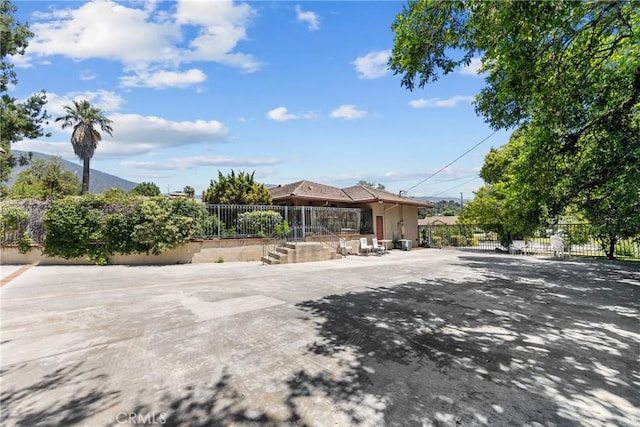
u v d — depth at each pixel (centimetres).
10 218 1231
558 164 834
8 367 356
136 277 983
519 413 264
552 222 1028
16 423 251
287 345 423
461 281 925
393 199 2173
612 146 784
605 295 730
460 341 439
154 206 1273
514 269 1170
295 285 862
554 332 476
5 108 2005
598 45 631
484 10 477
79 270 1123
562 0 427
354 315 570
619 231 1071
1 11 2002
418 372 343
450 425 247
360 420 254
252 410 269
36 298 701
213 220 1401
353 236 1884
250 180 1906
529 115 801
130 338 451
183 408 272
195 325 511
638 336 456
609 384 315
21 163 2359
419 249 2236
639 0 491
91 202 1273
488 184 2309
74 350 407
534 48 510
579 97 617
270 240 1517
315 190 2102
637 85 688
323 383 317
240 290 792
